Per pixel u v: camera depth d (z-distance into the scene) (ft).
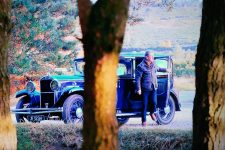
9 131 62.95
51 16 152.25
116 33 41.24
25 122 123.34
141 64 122.93
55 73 150.51
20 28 151.12
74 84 123.34
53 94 123.13
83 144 42.70
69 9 152.66
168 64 128.57
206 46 56.75
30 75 150.30
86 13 41.93
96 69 41.45
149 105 124.57
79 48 151.74
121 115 122.52
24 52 151.43
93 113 41.88
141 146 107.45
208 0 56.70
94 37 41.32
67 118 121.29
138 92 121.90
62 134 113.70
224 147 56.85
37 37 151.74
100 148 41.98
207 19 56.80
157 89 126.31
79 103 122.93
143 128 116.67
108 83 41.55
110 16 41.04
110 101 41.88
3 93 62.39
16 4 151.33
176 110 130.31
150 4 158.92
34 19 151.74
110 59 41.45
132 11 157.99
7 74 63.00
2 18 61.98
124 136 109.29
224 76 56.39
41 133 114.11
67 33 152.15
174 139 107.55
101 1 41.42
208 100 56.80
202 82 57.21
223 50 56.13
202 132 57.36
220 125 56.75
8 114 63.00
